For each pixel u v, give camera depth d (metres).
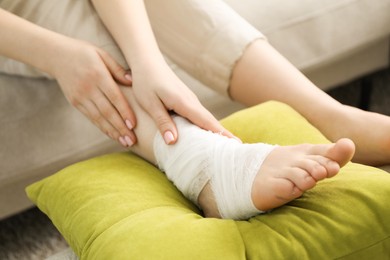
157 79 0.82
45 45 0.88
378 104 1.52
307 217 0.63
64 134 1.06
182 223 0.64
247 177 0.68
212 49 0.97
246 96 0.98
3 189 1.10
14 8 0.99
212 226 0.63
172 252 0.60
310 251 0.60
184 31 0.99
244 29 0.97
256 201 0.66
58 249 1.19
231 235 0.62
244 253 0.60
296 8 1.17
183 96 0.80
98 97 0.84
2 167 1.03
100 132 1.10
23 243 1.21
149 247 0.61
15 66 1.03
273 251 0.60
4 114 1.03
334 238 0.61
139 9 0.92
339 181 0.67
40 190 0.79
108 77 0.84
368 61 1.43
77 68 0.85
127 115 0.82
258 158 0.69
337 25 1.23
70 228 0.70
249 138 0.81
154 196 0.71
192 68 1.02
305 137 0.78
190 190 0.73
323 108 0.88
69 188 0.74
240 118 0.84
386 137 0.80
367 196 0.63
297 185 0.64
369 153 0.83
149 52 0.86
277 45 1.18
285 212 0.65
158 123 0.79
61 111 1.06
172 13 0.99
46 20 0.97
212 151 0.72
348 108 0.87
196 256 0.59
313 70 1.32
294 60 1.21
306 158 0.66
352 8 1.23
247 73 0.95
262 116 0.83
